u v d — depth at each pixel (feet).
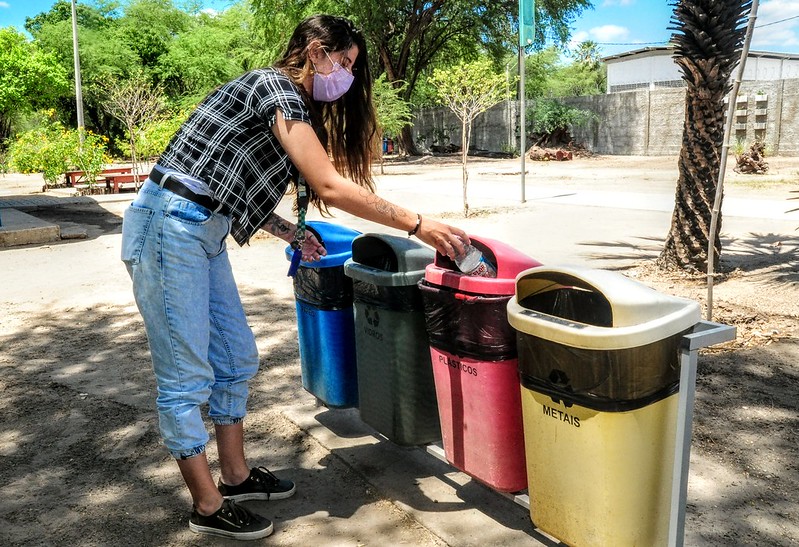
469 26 106.93
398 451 11.54
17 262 29.60
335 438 12.12
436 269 8.99
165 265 8.27
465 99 38.91
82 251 31.99
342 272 11.19
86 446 12.21
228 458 10.08
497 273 8.41
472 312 8.38
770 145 76.28
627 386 6.73
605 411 6.84
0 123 142.31
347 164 9.82
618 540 7.20
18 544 9.25
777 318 17.90
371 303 10.03
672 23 21.80
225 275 9.46
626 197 45.50
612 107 95.76
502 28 107.04
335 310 11.32
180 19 164.96
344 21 8.66
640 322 6.69
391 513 9.79
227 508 9.25
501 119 105.60
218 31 152.56
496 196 48.93
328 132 9.68
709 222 22.45
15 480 11.02
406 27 105.19
